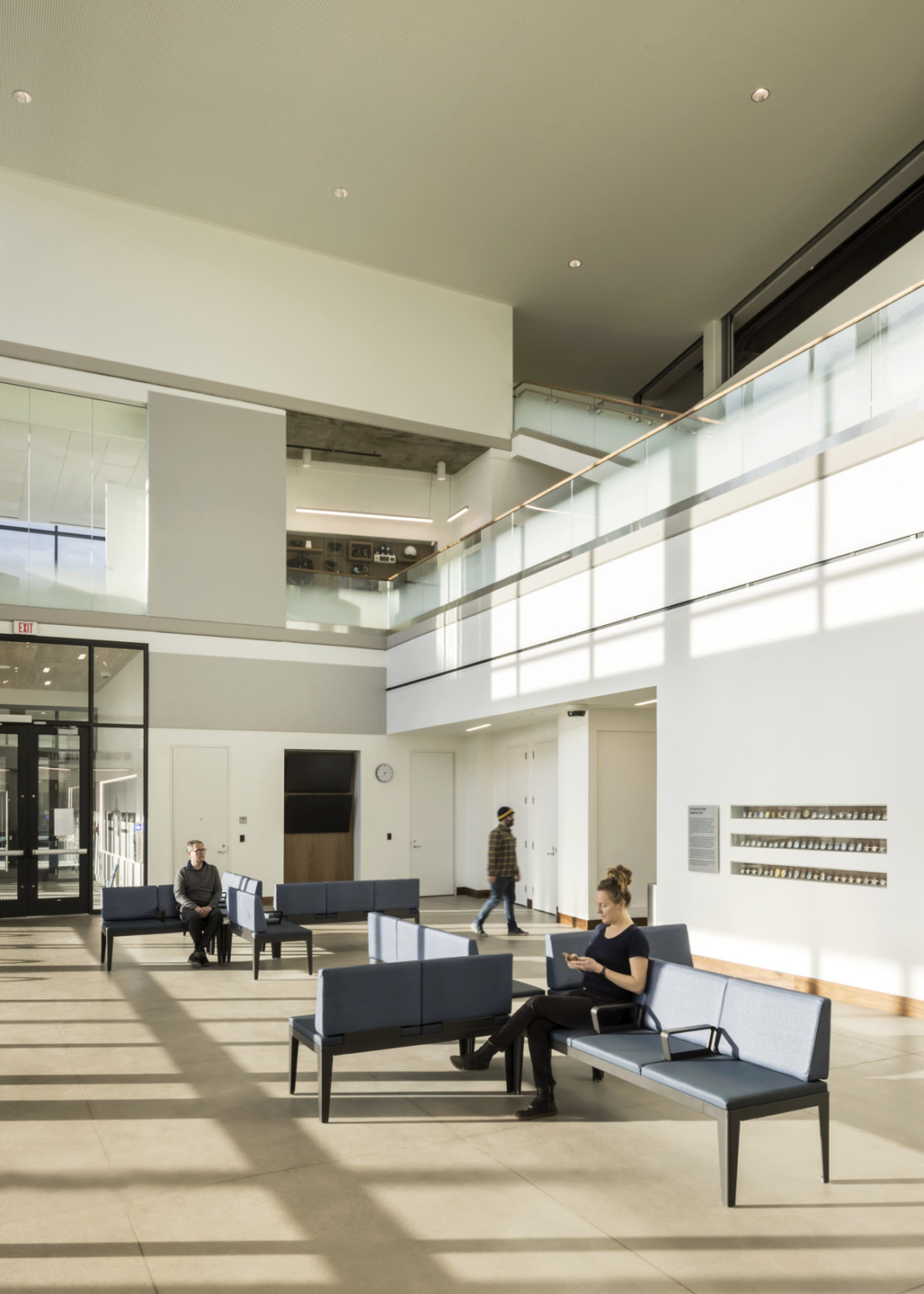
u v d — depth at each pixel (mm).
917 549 7832
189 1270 3615
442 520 21078
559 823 14188
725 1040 4980
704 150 14531
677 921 10312
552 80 13094
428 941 7336
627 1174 4535
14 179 15000
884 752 8039
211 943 12000
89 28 12141
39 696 14680
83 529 15297
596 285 18344
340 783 17406
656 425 16156
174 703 15602
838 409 8758
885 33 12305
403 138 14227
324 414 17016
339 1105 5578
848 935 8312
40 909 14461
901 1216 4070
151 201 15703
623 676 11367
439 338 18297
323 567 20547
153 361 15695
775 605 9227
